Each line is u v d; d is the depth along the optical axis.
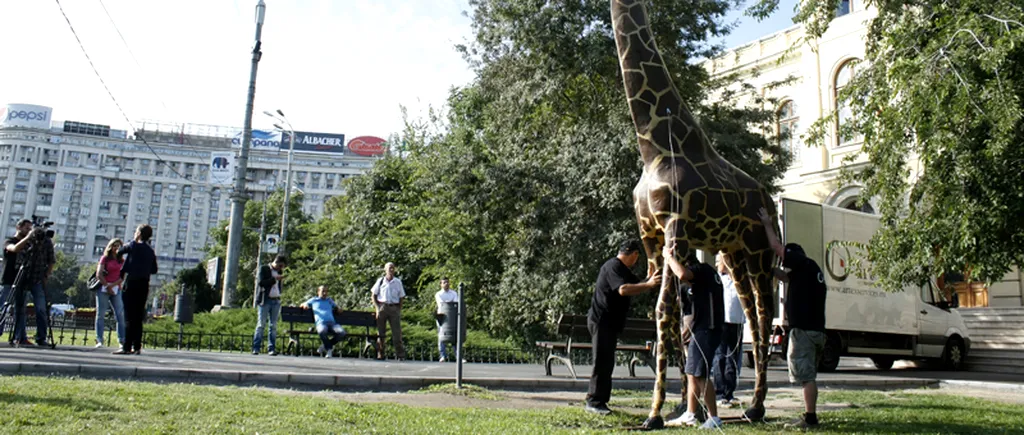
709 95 23.72
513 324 20.23
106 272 11.46
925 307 17.28
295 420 5.18
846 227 15.45
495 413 6.44
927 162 10.01
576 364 15.15
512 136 20.41
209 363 9.83
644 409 7.82
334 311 14.46
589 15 18.02
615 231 17.20
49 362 8.00
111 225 113.44
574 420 6.30
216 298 38.31
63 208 111.81
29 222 11.42
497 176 19.12
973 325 20.81
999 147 8.74
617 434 5.64
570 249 17.97
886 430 6.18
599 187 17.73
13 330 11.09
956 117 9.20
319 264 31.14
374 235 27.81
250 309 17.86
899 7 11.20
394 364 12.20
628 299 7.04
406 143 29.00
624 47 7.66
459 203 20.52
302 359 12.26
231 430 4.65
